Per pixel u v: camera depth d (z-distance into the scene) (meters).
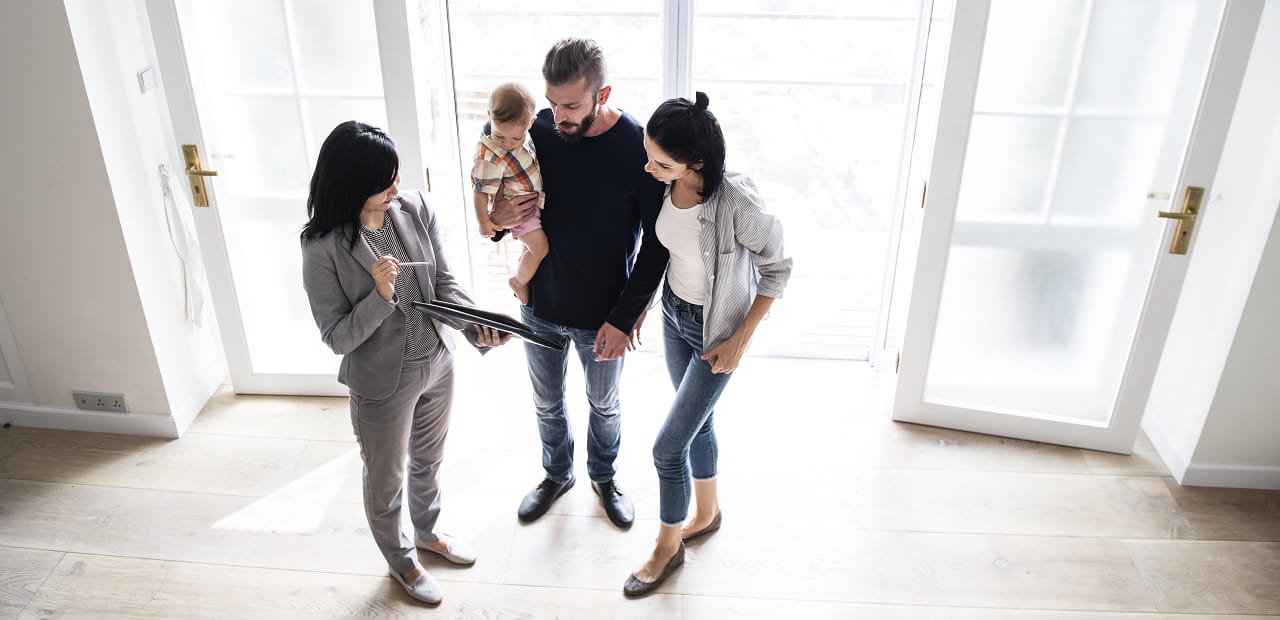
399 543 2.19
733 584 2.30
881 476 2.72
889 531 2.49
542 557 2.38
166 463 2.74
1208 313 2.63
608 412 2.38
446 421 2.19
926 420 2.97
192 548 2.39
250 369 3.04
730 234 1.88
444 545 2.35
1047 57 2.41
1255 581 2.34
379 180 1.74
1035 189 2.58
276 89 2.63
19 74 2.31
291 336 3.02
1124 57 2.37
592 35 3.17
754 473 2.72
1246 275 2.43
